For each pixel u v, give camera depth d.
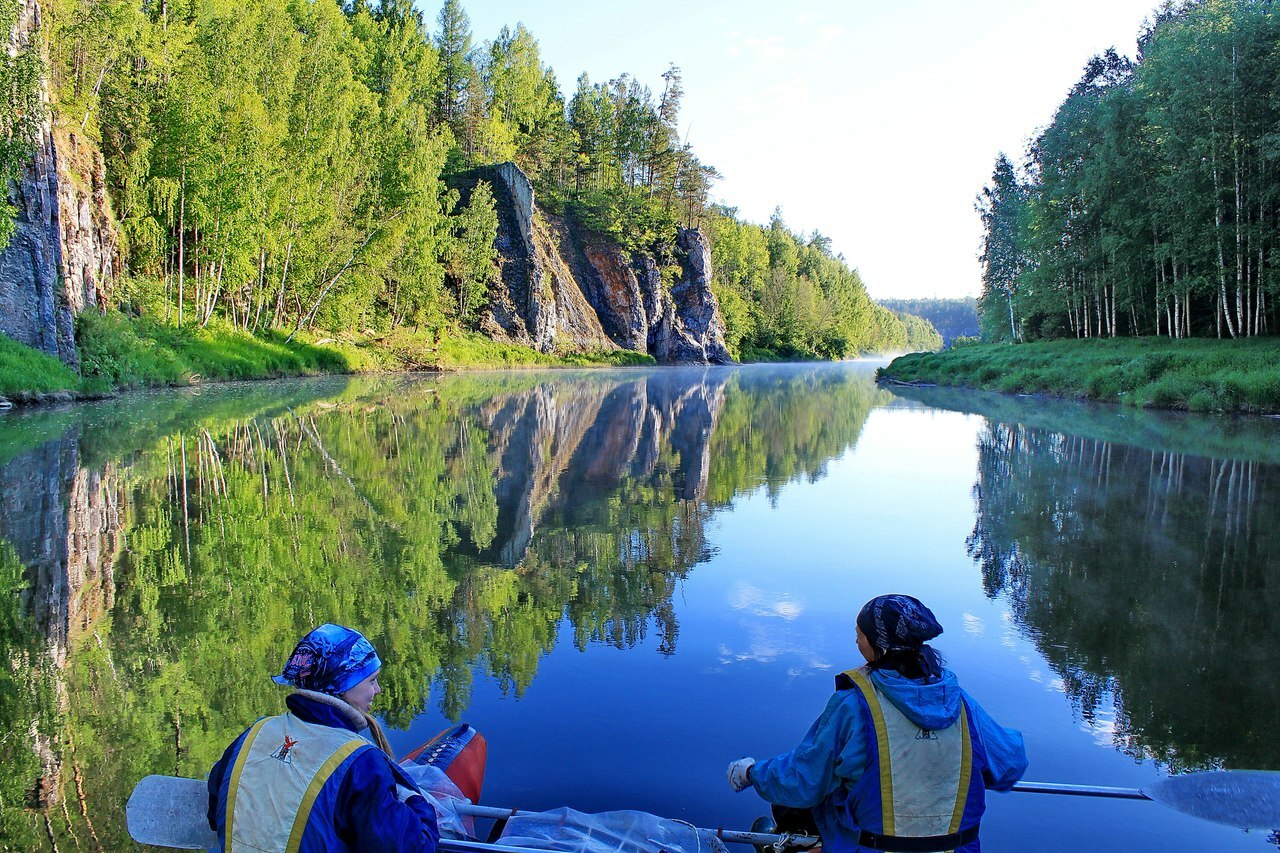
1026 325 53.84
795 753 2.52
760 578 7.18
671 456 14.66
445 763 3.57
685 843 2.98
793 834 2.90
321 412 20.31
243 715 4.42
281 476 11.46
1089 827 3.53
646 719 4.44
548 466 13.16
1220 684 5.00
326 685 2.18
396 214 42.53
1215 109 29.95
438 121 75.38
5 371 19.20
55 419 17.20
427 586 6.80
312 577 6.94
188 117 31.11
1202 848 3.37
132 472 11.43
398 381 35.91
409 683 4.89
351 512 9.43
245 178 32.56
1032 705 4.72
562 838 2.98
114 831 3.37
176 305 34.47
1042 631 5.92
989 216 59.84
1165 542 8.49
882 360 142.25
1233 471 12.75
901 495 11.12
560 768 3.92
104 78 30.17
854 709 2.39
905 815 2.31
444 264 57.75
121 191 31.00
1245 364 23.61
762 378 49.62
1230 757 4.12
